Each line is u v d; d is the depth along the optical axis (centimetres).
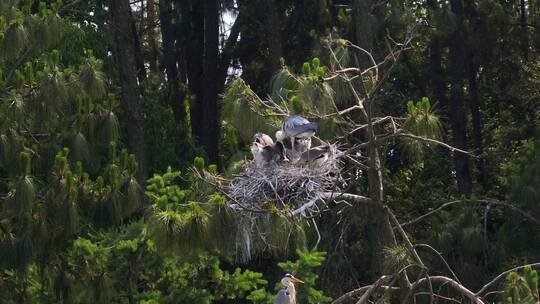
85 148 1695
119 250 1698
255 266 2380
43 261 1652
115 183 1597
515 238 1803
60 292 1648
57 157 1585
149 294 1714
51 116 1698
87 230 1881
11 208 1538
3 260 1554
